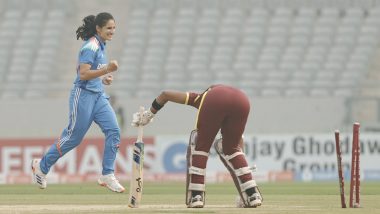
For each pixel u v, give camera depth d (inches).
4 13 4884.4
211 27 4589.1
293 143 3334.2
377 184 2583.7
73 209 1238.3
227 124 1269.7
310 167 3326.8
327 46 4402.1
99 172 3353.8
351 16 4544.8
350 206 1243.2
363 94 4156.0
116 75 4365.2
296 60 4333.2
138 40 4564.5
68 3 4867.1
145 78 4328.3
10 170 3403.1
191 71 4352.9
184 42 4532.5
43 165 1472.7
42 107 4028.1
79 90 1435.8
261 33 4512.8
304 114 3846.0
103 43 1449.3
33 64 4569.4
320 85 4138.8
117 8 4805.6
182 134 3892.7
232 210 1184.8
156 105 1268.5
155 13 4726.9
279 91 4124.0
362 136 3321.9
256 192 1275.8
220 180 3272.6
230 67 4347.9
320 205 1328.7
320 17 4557.1
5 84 4409.5
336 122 3831.2
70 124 1445.6
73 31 4753.9
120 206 1334.9
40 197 1729.8
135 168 1269.7
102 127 1454.2
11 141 3403.1
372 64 4347.9
